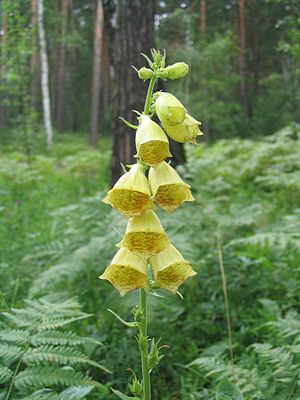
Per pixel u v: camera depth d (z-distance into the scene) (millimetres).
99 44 3023
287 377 309
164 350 439
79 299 486
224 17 2949
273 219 750
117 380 388
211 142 2525
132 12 751
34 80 3072
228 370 334
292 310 447
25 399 273
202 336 470
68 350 305
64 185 1223
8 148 2150
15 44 1423
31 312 338
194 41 2627
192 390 380
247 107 2637
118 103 773
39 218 834
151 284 242
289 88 2541
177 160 818
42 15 2371
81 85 4473
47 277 469
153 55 245
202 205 708
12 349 304
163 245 234
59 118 3545
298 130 1353
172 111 225
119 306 442
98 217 618
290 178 906
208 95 2510
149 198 231
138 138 227
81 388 275
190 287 529
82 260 497
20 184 1155
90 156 1501
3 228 691
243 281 525
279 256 568
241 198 885
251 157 1112
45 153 2084
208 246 591
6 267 533
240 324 473
